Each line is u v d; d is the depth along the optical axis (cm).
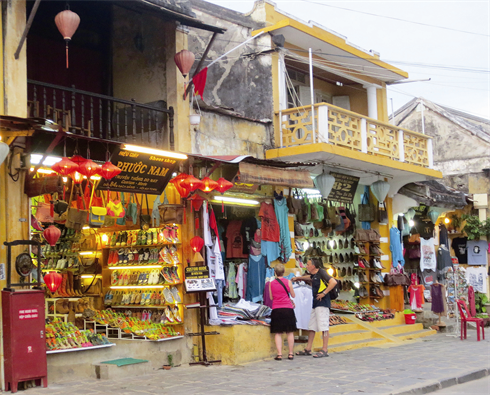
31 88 1102
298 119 1294
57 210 885
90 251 1210
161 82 1149
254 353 1062
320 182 1355
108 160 866
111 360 938
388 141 1463
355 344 1254
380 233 1645
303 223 1352
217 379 884
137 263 1112
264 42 1349
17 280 832
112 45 1245
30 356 802
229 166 1081
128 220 1030
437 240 1928
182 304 1053
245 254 1252
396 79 1716
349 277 1593
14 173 838
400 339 1388
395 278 1596
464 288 1557
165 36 1149
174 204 1029
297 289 1184
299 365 1009
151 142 1144
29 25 829
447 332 1573
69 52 1184
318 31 1452
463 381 907
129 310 1141
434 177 1619
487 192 2030
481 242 1953
